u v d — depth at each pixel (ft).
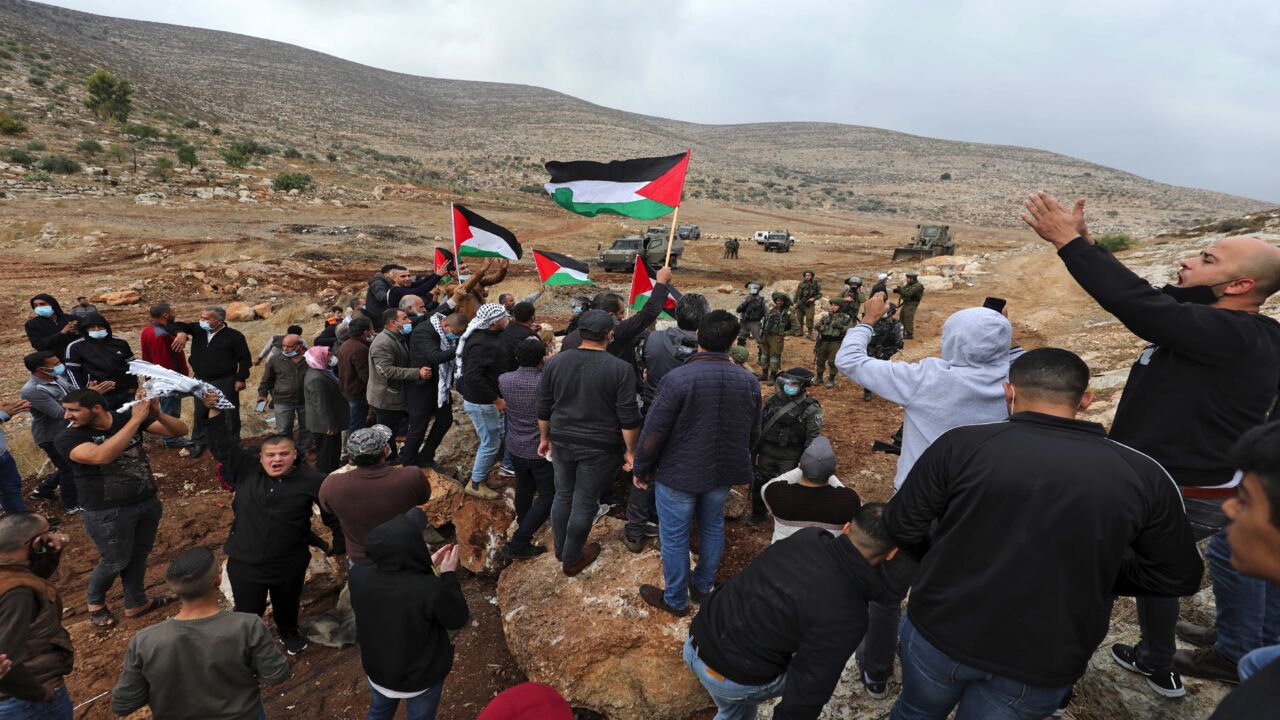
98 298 60.64
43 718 9.78
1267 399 6.54
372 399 19.83
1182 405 6.82
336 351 24.34
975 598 6.09
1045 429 6.10
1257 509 4.00
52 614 9.80
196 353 24.32
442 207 174.19
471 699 12.51
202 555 8.98
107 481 14.15
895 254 123.13
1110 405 24.38
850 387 34.47
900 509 6.78
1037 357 6.40
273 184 171.12
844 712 10.42
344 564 17.21
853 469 21.86
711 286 83.10
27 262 75.92
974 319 8.36
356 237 115.24
